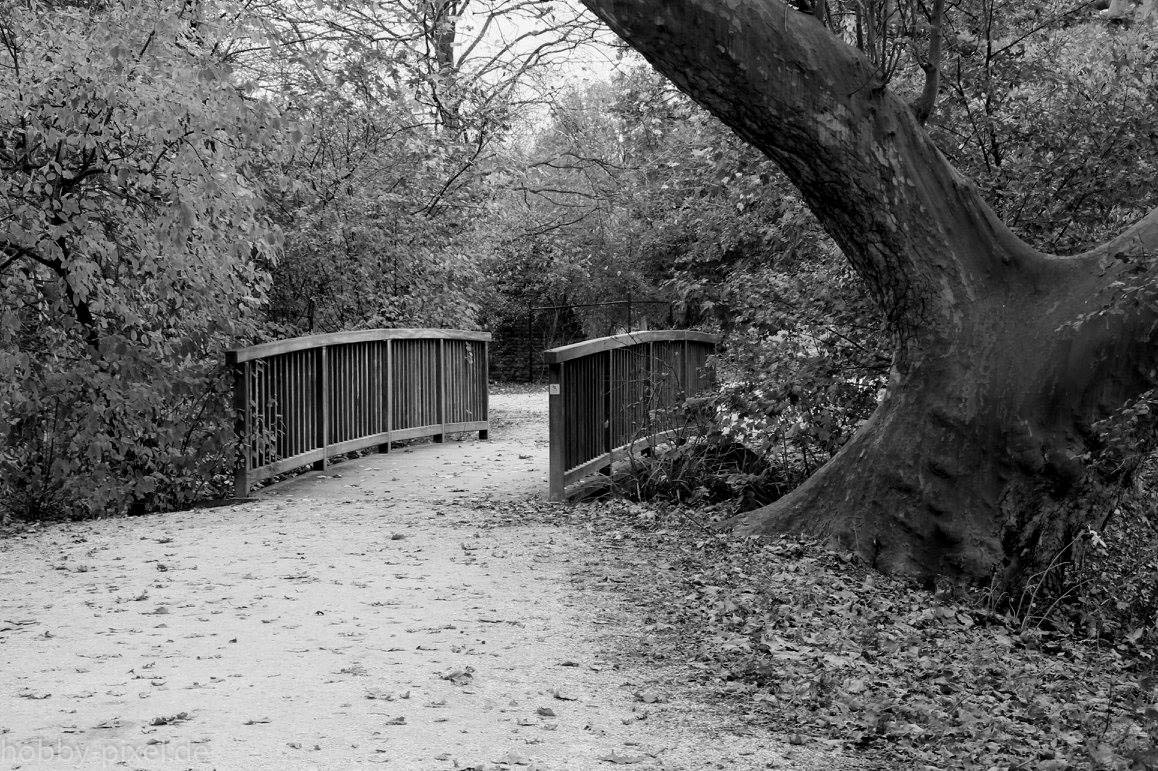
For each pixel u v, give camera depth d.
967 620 7.48
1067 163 10.55
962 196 8.14
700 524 9.33
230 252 10.99
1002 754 4.58
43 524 10.06
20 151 10.43
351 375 13.41
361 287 15.94
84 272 10.04
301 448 12.32
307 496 11.16
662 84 12.85
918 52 8.36
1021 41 11.03
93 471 10.38
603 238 31.95
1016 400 8.05
